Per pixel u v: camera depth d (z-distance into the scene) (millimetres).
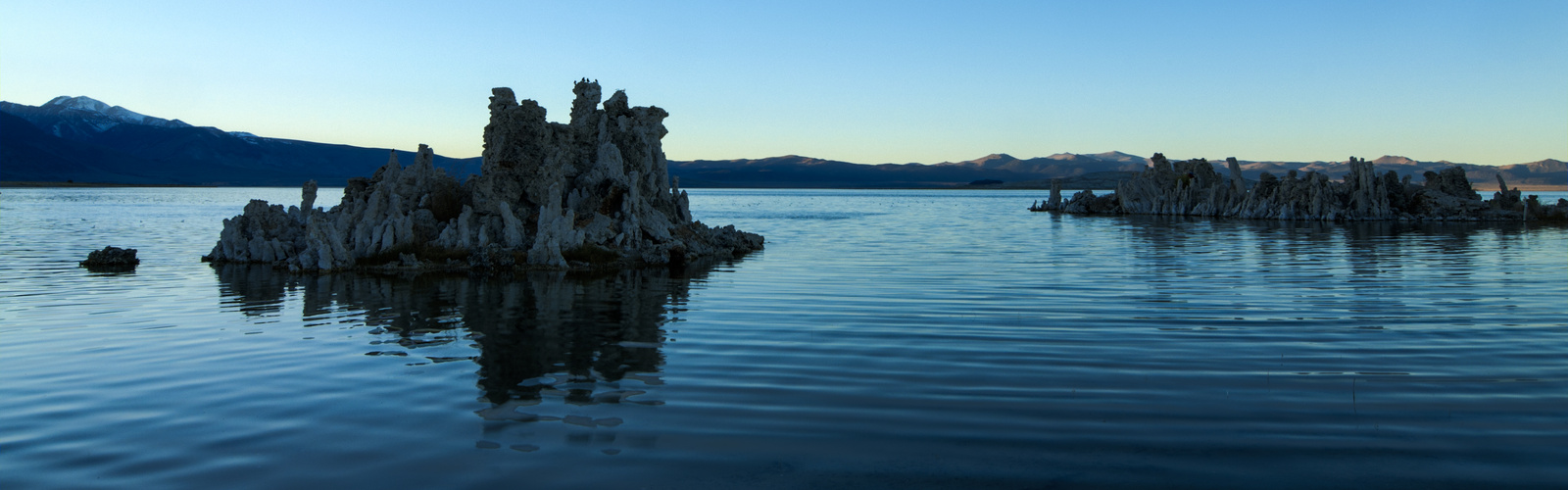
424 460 11188
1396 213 88250
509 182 39531
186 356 17516
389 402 13930
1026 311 23500
